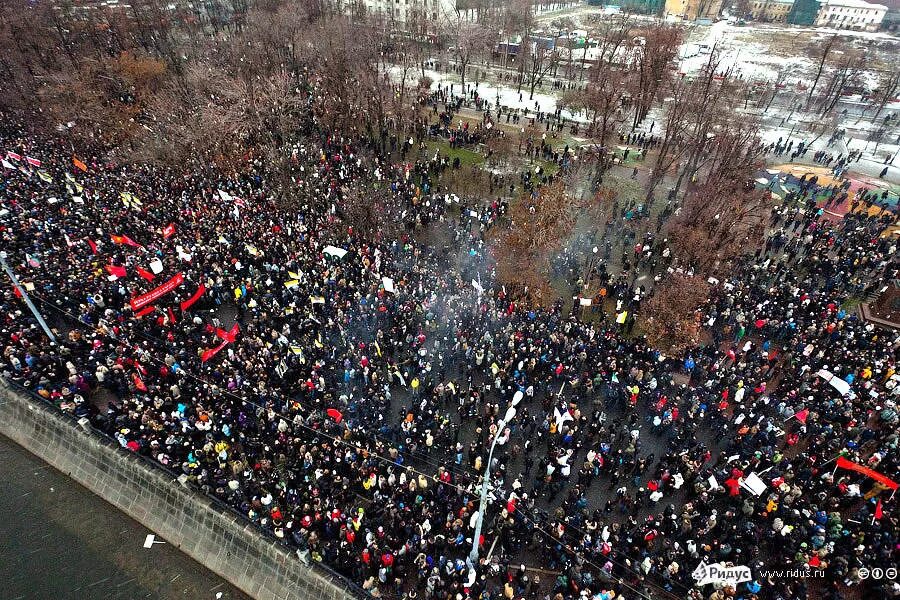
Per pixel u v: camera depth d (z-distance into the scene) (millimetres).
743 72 105625
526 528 25688
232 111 58531
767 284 42781
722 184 47250
